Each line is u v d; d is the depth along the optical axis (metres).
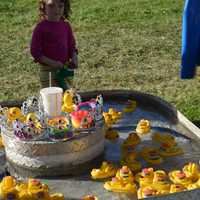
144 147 3.45
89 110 3.28
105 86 5.15
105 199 3.03
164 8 7.80
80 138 3.18
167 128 3.67
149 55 5.91
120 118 3.80
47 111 3.29
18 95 5.02
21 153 3.19
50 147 3.14
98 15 7.56
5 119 3.29
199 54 3.57
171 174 3.13
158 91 5.01
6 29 7.11
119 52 6.02
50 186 3.14
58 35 4.06
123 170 3.11
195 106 4.68
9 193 2.96
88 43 6.38
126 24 7.12
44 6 4.05
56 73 4.05
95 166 3.28
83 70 5.51
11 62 5.83
